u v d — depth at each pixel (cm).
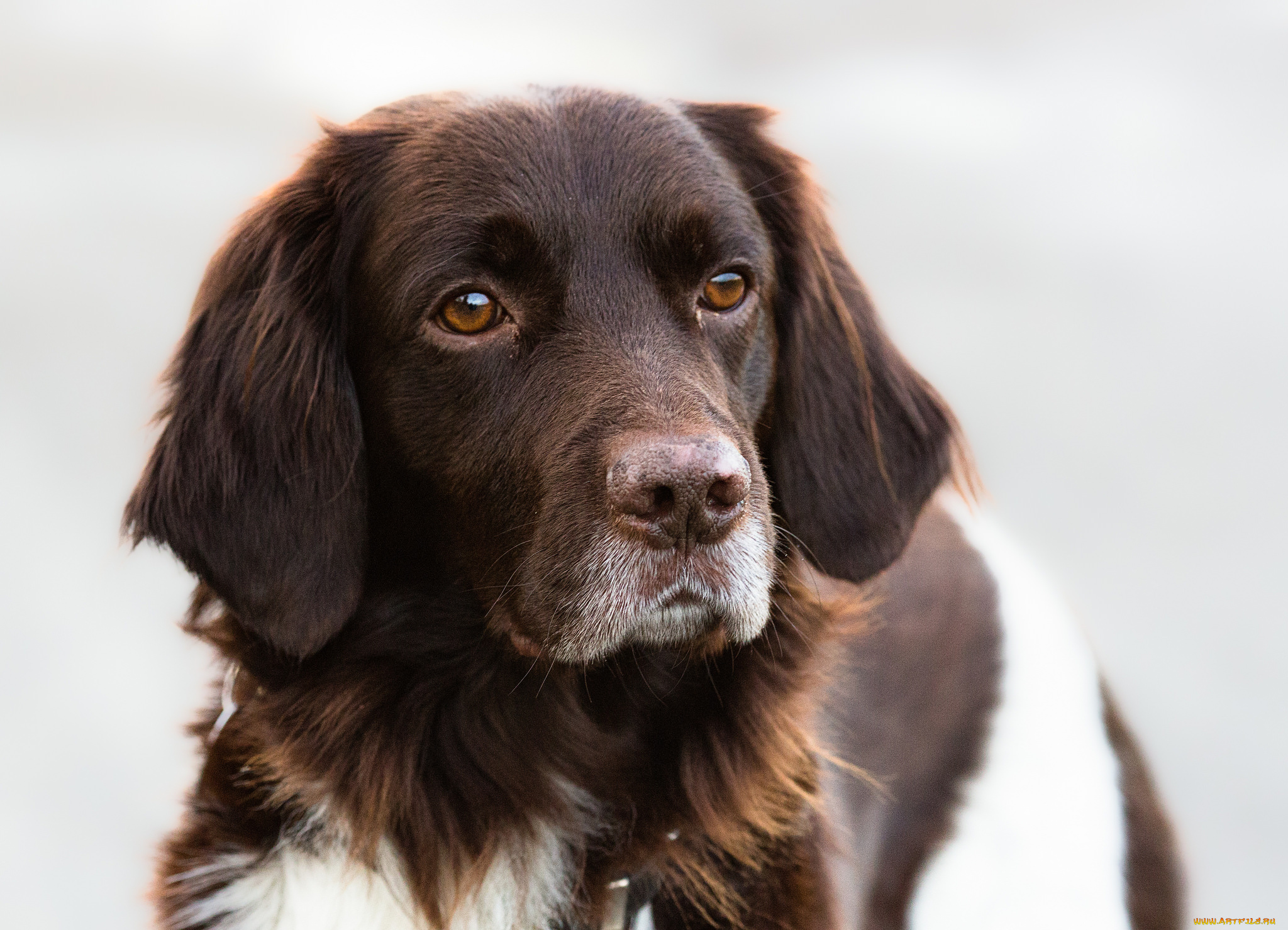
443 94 374
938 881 464
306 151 380
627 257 341
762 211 395
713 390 332
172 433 368
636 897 370
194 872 349
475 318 339
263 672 362
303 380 356
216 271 375
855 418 411
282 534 356
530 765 361
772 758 377
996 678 485
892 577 486
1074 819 471
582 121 354
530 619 330
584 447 317
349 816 351
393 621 358
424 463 348
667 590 315
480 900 360
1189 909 489
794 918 371
